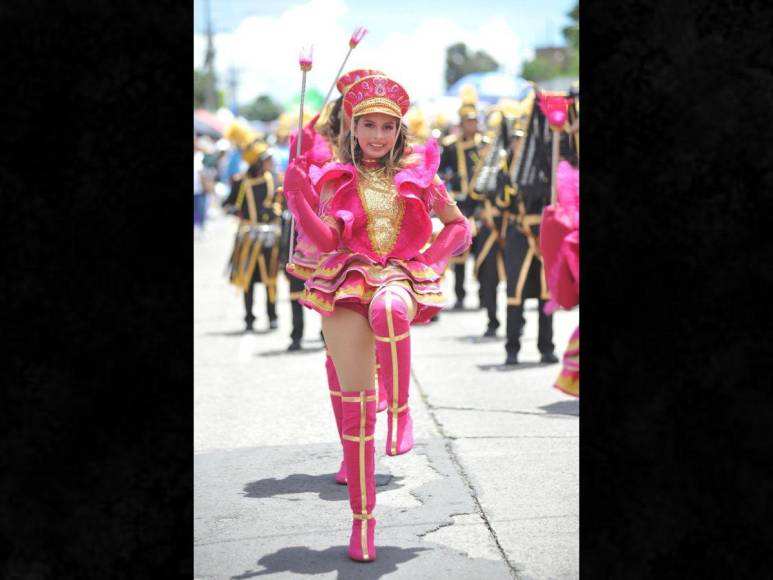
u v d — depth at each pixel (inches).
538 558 171.5
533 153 349.1
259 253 464.8
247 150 460.8
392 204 175.5
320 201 178.4
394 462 231.9
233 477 225.0
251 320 469.4
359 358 172.1
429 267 179.2
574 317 485.7
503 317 504.4
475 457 234.5
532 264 355.3
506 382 325.7
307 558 173.8
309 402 303.7
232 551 177.6
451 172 501.7
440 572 166.4
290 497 209.5
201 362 383.2
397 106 175.3
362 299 171.0
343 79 204.1
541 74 2352.4
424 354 387.9
